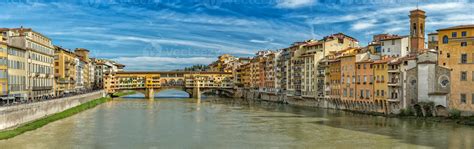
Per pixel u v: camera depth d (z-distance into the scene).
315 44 165.88
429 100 104.94
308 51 172.12
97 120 107.31
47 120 99.06
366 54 129.25
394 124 95.88
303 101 166.50
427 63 105.38
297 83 173.50
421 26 130.12
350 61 131.25
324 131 87.12
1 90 97.50
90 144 72.56
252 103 182.00
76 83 195.62
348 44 165.88
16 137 76.75
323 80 150.88
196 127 95.12
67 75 171.12
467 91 98.50
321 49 162.50
